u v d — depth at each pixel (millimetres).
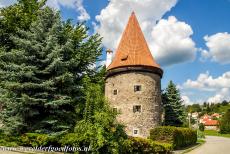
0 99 17391
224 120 94000
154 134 28188
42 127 17266
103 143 14562
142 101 32969
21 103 16656
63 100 17125
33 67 17250
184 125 51312
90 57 21047
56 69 17797
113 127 15211
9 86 16953
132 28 36844
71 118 17891
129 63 33938
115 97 34312
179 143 30172
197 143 40594
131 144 17188
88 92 15891
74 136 15242
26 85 16891
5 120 18016
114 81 34906
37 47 17672
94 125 14945
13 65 17094
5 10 22141
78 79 20172
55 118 17438
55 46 18031
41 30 18219
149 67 33875
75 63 18797
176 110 50281
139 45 35656
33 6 22656
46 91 17469
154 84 34250
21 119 17031
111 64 36188
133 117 32656
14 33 21578
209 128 125875
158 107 34250
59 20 19031
